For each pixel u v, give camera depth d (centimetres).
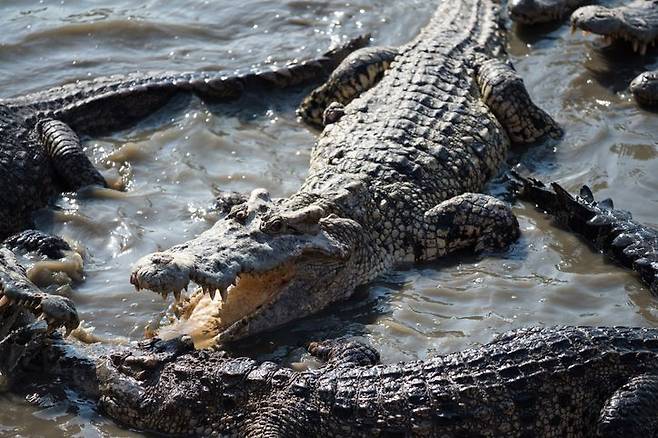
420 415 1112
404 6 2150
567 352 1159
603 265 1461
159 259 1254
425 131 1634
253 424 1143
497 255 1495
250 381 1173
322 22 2109
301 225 1361
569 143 1738
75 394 1245
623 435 1106
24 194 1612
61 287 1409
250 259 1310
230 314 1355
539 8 2044
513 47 2023
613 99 1845
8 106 1727
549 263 1468
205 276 1267
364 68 1830
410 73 1784
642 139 1731
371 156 1567
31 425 1204
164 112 1844
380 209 1486
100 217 1570
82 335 1326
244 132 1795
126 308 1388
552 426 1135
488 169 1664
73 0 2177
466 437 1113
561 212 1546
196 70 1970
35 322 1274
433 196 1548
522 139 1750
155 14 2125
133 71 1966
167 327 1352
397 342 1317
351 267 1417
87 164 1661
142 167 1702
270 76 1891
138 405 1194
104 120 1802
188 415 1179
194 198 1614
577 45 2016
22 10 2136
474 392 1126
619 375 1152
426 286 1434
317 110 1834
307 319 1378
